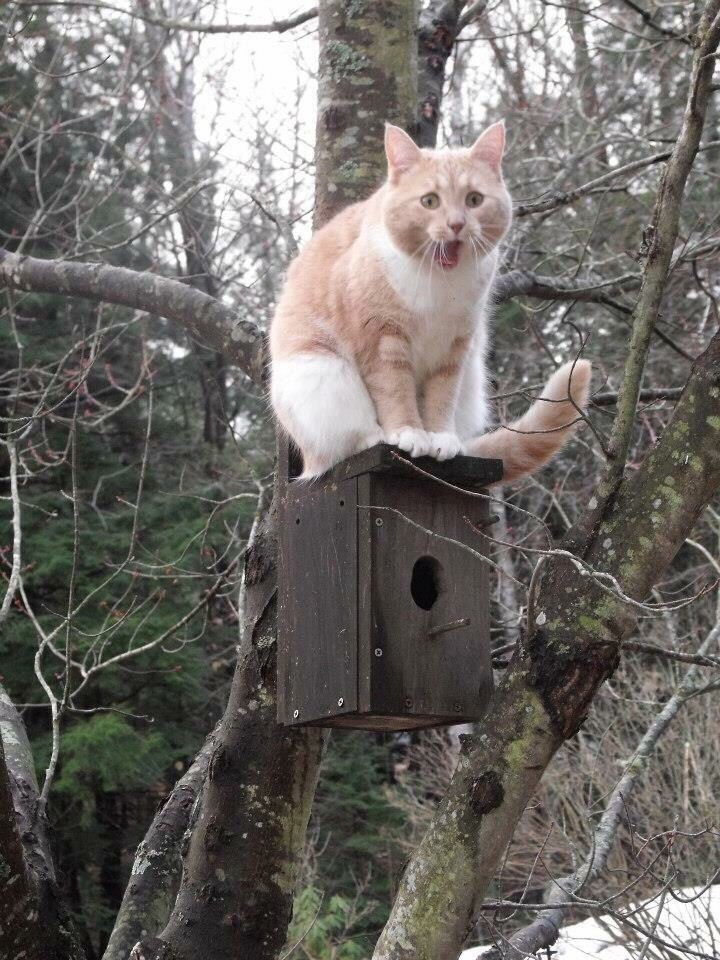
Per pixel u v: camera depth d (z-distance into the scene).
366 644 1.26
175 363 4.33
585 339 1.31
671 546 1.13
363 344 1.34
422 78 1.64
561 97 3.39
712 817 2.20
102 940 3.79
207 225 3.55
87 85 4.01
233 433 2.20
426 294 1.32
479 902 1.10
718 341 1.15
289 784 1.36
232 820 1.35
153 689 3.67
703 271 2.90
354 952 2.86
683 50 3.39
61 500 3.77
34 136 3.80
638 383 1.15
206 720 3.97
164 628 3.44
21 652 3.49
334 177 1.54
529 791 1.11
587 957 2.08
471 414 1.49
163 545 3.60
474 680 1.29
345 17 1.56
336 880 3.62
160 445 4.24
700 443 1.13
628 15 3.28
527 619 1.11
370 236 1.34
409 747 4.11
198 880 1.35
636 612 1.12
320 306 1.38
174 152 4.11
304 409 1.35
